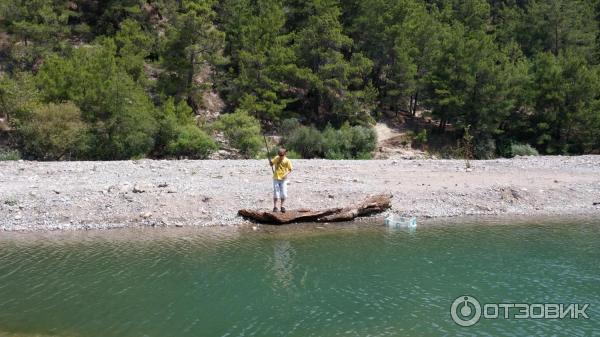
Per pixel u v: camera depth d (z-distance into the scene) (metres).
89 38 52.84
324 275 11.18
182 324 8.62
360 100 46.91
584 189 20.73
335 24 46.06
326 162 27.80
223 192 18.14
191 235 14.64
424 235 14.80
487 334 8.29
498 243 13.94
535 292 10.25
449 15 61.41
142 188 17.86
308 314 9.07
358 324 8.66
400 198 18.72
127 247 13.33
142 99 35.94
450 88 47.25
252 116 39.53
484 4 65.38
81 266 11.70
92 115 32.81
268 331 8.37
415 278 11.02
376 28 50.66
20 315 8.94
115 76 33.75
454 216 17.45
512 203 18.95
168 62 42.84
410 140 47.12
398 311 9.23
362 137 41.56
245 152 37.78
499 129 49.53
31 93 33.28
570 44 61.75
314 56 46.50
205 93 48.31
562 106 46.94
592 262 12.19
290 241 14.04
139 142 33.56
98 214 16.11
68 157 32.41
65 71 35.16
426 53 51.59
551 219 17.09
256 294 10.04
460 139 47.16
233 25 50.88
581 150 47.22
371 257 12.56
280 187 16.05
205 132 37.97
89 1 56.22
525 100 48.03
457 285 10.62
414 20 51.16
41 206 16.38
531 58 59.88
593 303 9.68
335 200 18.08
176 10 47.03
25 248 13.17
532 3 66.50
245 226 15.73
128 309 9.25
